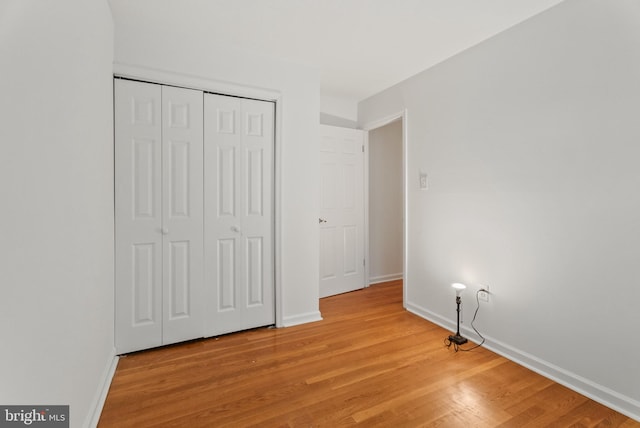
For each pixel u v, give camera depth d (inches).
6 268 31.7
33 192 37.2
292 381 74.5
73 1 50.3
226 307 100.3
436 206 110.0
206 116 95.5
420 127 116.8
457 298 94.7
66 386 46.9
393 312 121.9
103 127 71.2
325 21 84.1
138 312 88.0
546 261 77.5
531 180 80.5
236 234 101.0
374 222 163.0
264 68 102.7
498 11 78.4
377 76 120.8
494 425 60.1
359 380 75.0
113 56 82.2
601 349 67.6
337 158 144.6
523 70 82.0
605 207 66.7
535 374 78.2
